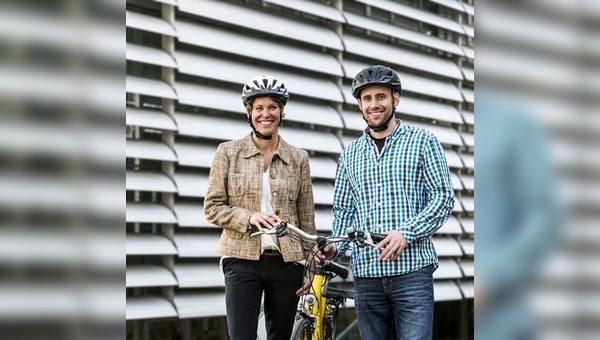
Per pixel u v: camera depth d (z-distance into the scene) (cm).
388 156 412
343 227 432
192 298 550
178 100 537
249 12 587
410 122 741
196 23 562
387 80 409
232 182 426
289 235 400
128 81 512
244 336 419
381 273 408
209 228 575
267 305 437
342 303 446
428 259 409
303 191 443
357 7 686
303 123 639
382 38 718
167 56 536
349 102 661
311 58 632
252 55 580
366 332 420
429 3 764
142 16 526
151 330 576
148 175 530
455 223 770
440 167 407
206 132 555
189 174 558
